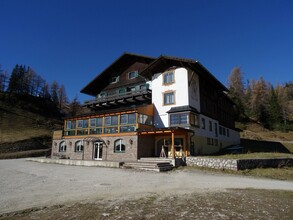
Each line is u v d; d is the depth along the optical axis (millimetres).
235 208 6758
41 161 28734
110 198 8344
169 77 26609
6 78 93000
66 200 8219
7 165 23750
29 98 86688
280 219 5832
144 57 30656
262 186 11148
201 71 26609
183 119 24141
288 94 101562
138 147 23234
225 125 36031
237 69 84062
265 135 55688
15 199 8547
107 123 26281
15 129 59062
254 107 68938
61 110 97125
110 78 35594
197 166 19078
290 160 19516
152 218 5910
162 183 11938
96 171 17609
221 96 35594
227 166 17172
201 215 6113
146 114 25531
